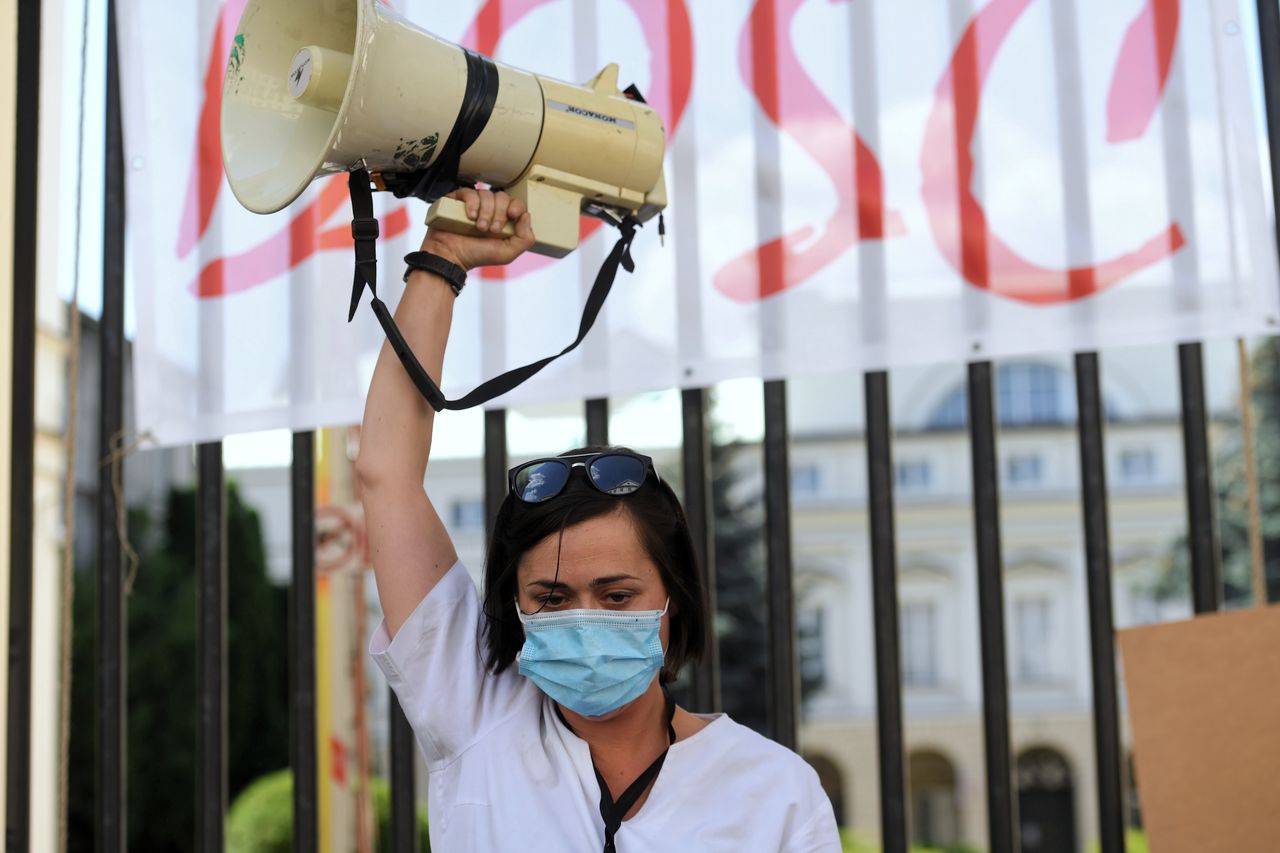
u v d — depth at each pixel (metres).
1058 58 2.26
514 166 1.63
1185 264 2.20
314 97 1.55
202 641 2.34
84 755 10.05
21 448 2.43
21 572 2.40
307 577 2.33
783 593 2.25
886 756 2.20
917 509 21.67
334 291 2.36
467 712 1.63
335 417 2.33
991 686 2.20
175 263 2.40
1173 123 2.22
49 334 9.74
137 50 2.44
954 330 2.23
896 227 2.26
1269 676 2.03
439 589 1.66
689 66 2.33
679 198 2.31
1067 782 20.28
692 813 1.57
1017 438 21.80
